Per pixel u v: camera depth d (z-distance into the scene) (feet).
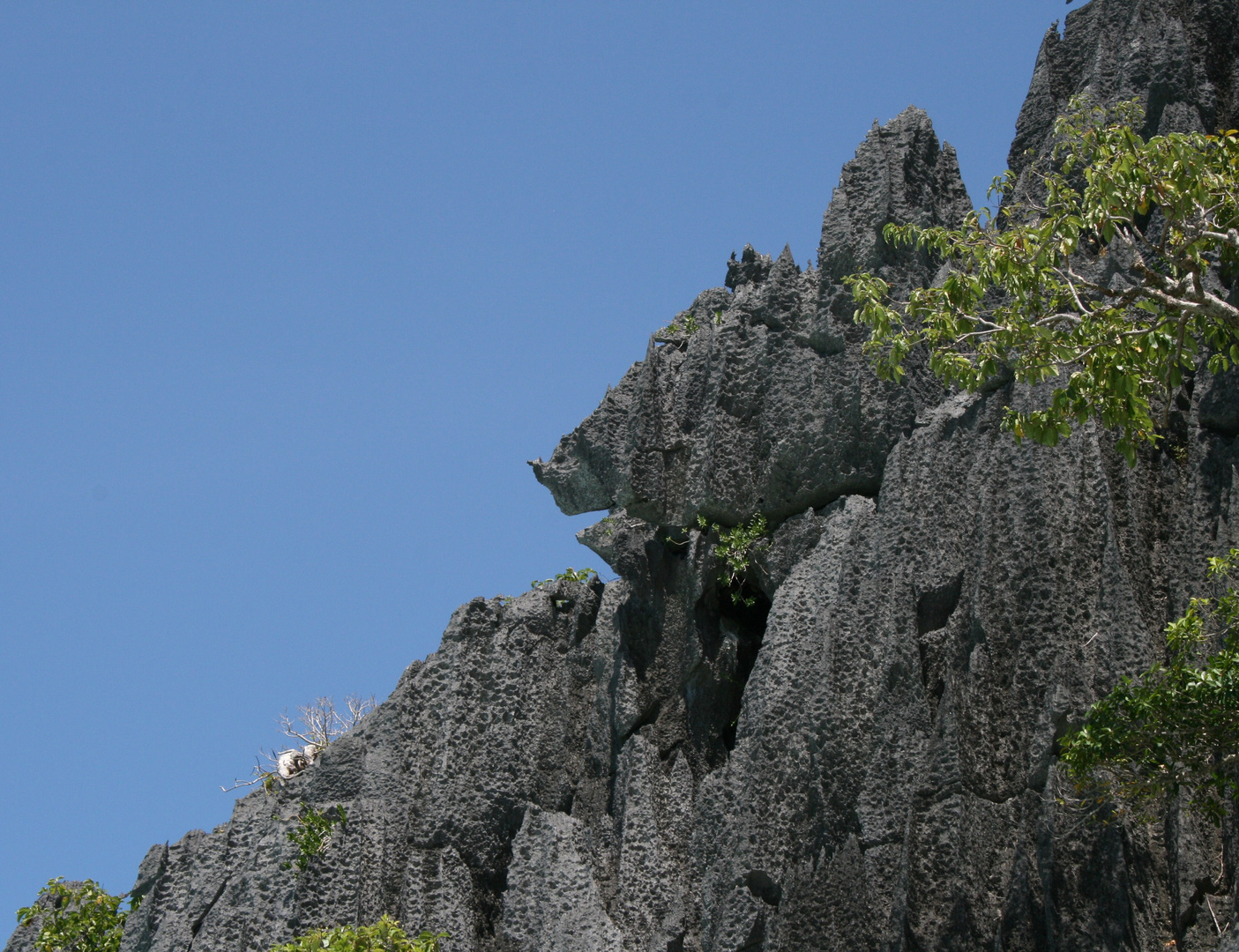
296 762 303.27
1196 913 199.93
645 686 277.85
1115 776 207.92
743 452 277.64
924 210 282.97
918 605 238.68
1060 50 293.43
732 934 233.76
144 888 286.46
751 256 343.05
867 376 269.23
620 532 290.97
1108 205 191.72
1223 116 268.62
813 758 237.86
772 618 254.27
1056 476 232.73
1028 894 209.05
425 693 284.61
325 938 237.45
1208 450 231.91
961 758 221.46
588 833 269.03
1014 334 195.42
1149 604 223.92
